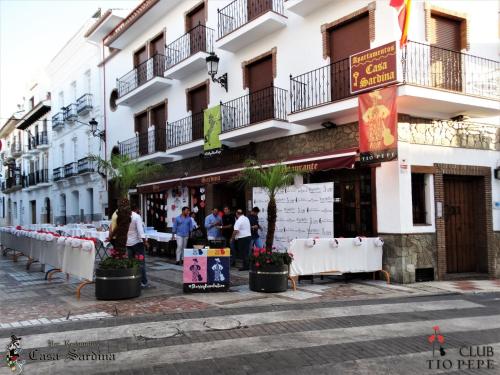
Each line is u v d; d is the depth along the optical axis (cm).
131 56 2148
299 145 1259
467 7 1138
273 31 1354
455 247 1150
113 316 700
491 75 1162
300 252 950
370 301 823
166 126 1850
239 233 1216
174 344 550
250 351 522
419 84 956
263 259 905
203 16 1672
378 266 1032
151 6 1831
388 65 978
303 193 1180
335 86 1158
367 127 1009
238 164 1464
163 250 1633
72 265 947
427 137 1075
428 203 1074
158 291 919
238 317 688
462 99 1016
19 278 1105
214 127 1498
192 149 1666
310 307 766
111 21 2208
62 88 2998
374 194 1073
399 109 1034
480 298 864
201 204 1645
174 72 1716
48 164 3353
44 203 3422
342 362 485
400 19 980
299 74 1262
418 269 1044
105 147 2394
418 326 636
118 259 854
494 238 1163
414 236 1033
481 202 1171
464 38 1126
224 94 1552
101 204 2411
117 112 2286
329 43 1187
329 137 1172
